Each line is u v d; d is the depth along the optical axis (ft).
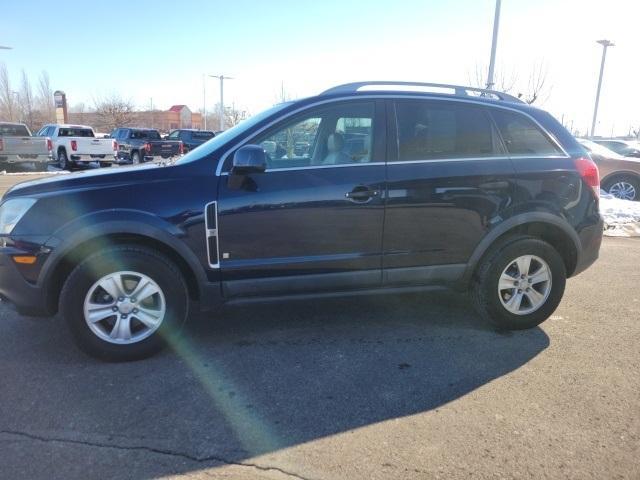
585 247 14.23
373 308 15.71
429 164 12.92
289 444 9.02
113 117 196.24
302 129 12.62
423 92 13.38
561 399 10.56
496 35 52.13
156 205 11.53
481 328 14.28
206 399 10.44
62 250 11.14
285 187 12.09
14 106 196.44
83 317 11.51
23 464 8.39
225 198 11.84
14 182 51.08
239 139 12.28
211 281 12.08
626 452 8.84
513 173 13.35
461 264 13.42
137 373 11.48
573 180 13.88
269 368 11.80
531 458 8.66
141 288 11.84
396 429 9.48
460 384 11.16
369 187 12.47
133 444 8.96
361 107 12.89
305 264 12.45
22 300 11.37
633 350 12.96
